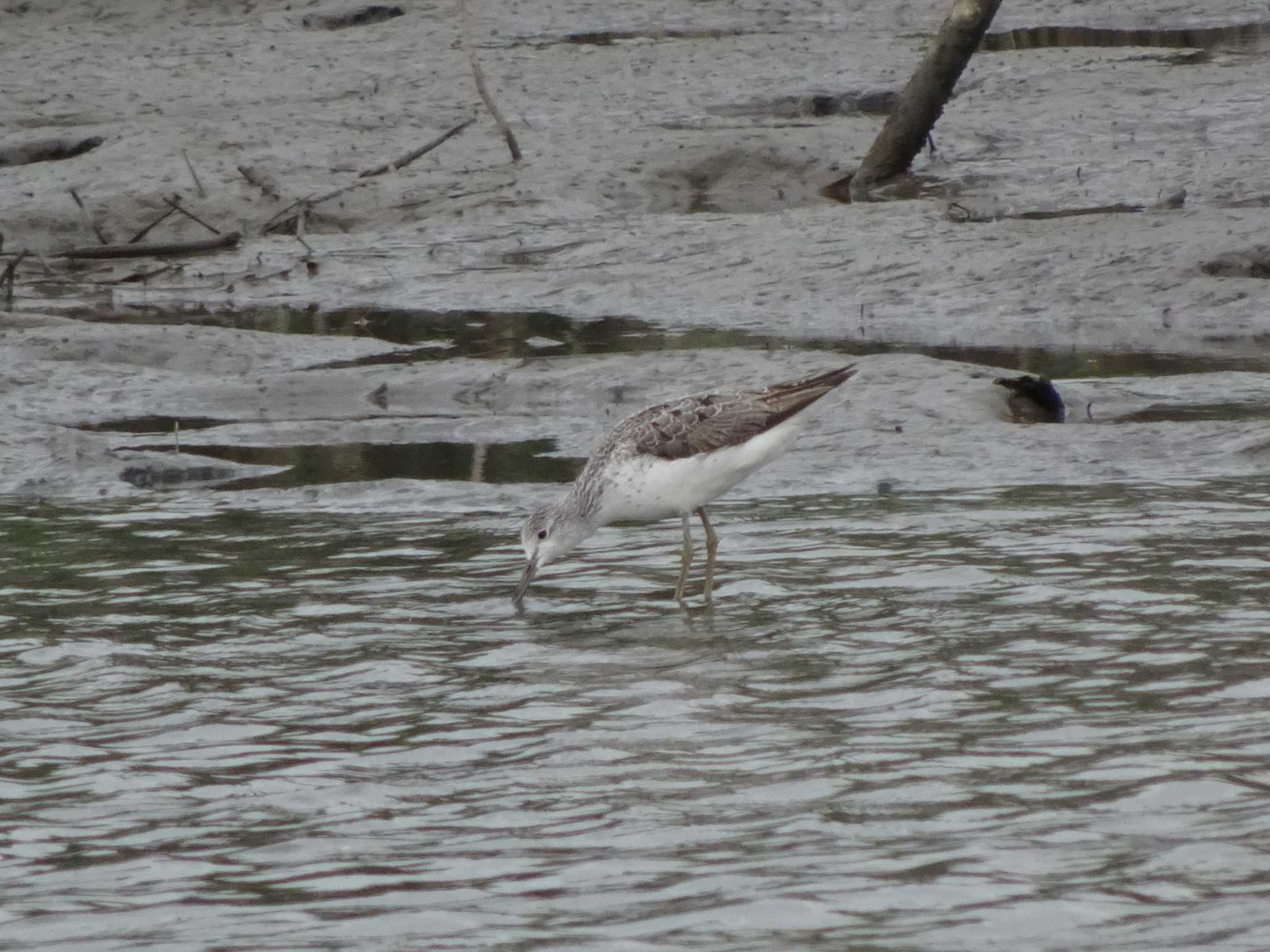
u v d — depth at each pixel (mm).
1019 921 6629
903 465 14938
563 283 23328
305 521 14141
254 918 6992
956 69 27219
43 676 10484
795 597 11594
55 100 34625
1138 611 10836
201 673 10461
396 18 42906
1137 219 22500
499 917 6906
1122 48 36656
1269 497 13492
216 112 33156
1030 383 16703
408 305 23031
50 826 8125
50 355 19938
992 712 9180
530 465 15703
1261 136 28625
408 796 8367
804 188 28422
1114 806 7781
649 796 8195
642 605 11664
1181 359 18438
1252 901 6699
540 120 32094
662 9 42906
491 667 10406
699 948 6535
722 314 21594
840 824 7715
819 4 43156
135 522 14211
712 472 11773
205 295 23969
